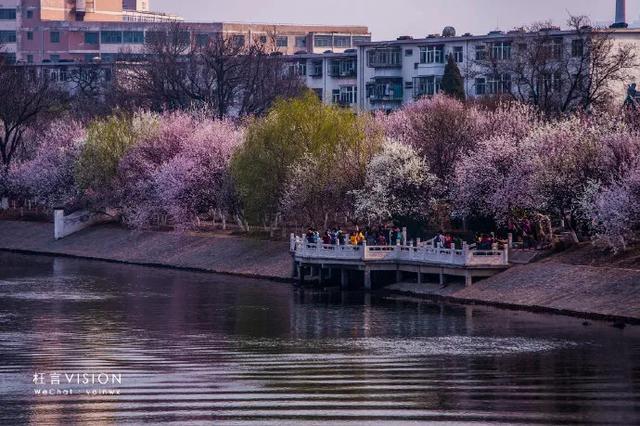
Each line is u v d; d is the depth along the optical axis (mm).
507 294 190375
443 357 149000
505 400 124812
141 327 176875
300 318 183375
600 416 118062
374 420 116750
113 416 118375
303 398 125750
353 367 143000
